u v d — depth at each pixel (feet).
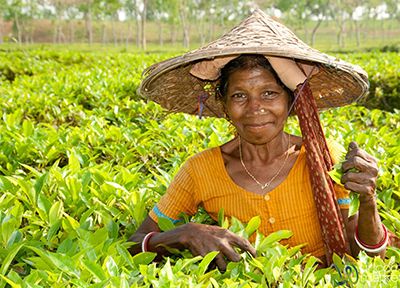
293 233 9.21
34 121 21.98
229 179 9.32
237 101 8.80
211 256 7.70
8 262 7.63
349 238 8.96
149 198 11.37
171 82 9.96
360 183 7.72
